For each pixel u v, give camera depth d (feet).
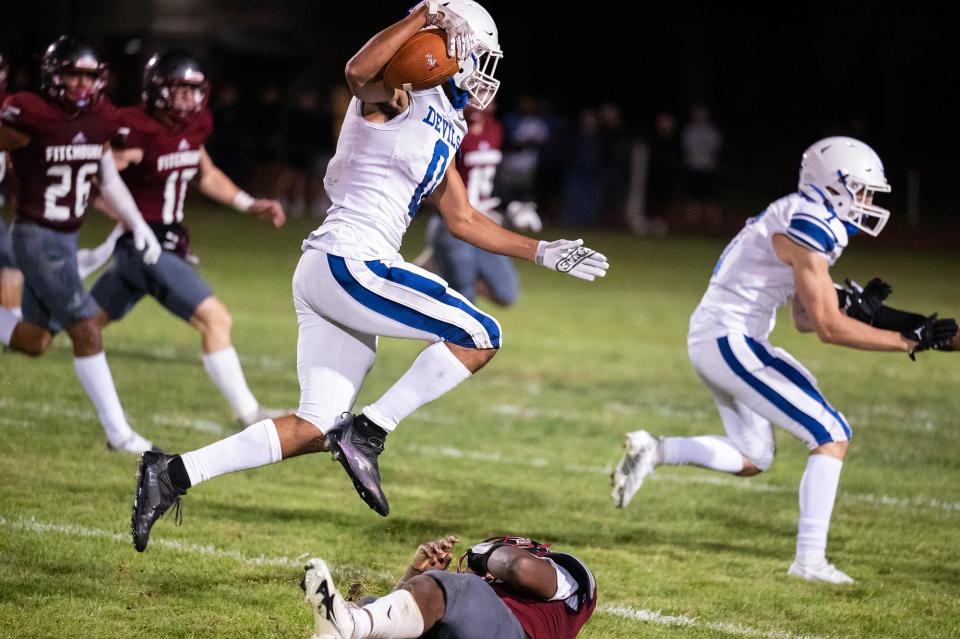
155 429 38.78
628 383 51.98
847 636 25.17
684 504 34.94
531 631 20.25
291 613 24.63
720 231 127.44
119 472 33.83
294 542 29.30
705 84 169.48
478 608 19.36
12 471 33.17
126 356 50.49
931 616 26.61
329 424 24.82
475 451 39.60
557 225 124.77
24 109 33.81
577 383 51.55
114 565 26.76
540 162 122.72
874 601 27.45
